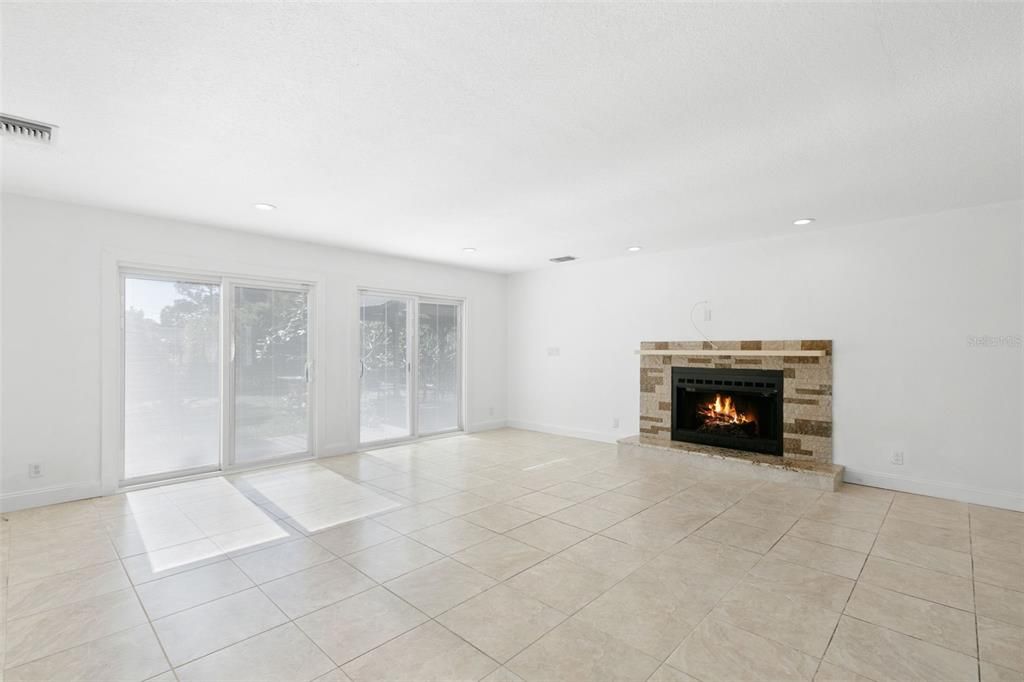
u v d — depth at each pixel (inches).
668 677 72.6
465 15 66.2
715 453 196.5
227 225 179.5
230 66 78.5
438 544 121.0
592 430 255.4
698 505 150.4
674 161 118.3
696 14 65.9
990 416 152.4
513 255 236.5
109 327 159.9
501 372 295.4
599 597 95.7
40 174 127.4
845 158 116.3
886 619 88.1
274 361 202.2
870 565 109.6
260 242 195.0
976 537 125.6
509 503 152.5
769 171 124.6
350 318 223.5
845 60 76.8
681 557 113.5
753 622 87.2
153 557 113.5
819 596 96.2
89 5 63.6
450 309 272.5
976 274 154.9
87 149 111.0
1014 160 117.0
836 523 135.3
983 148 110.2
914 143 107.7
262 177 129.4
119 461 165.6
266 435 199.6
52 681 71.7
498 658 77.1
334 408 218.1
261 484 172.9
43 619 87.8
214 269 182.7
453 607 92.0
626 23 68.0
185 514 142.2
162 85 84.1
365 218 169.2
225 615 89.4
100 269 158.4
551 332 275.1
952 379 158.7
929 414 162.4
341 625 86.2
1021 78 81.4
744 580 102.6
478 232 189.3
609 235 193.8
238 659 76.8
